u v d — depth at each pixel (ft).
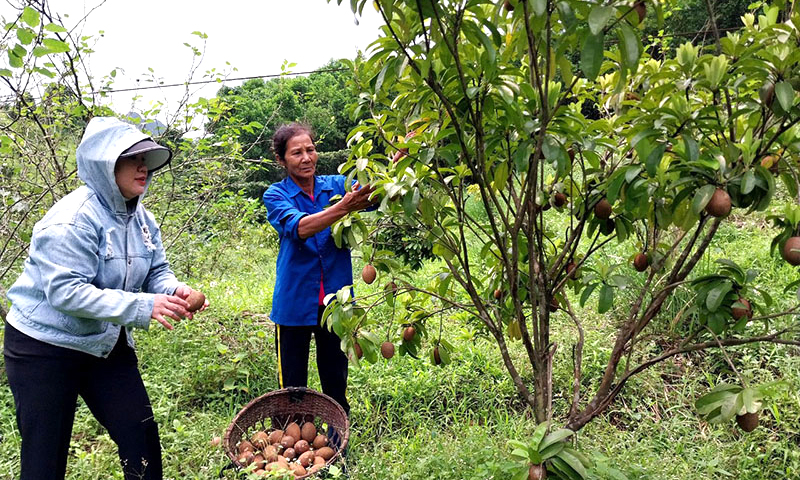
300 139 9.16
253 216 24.44
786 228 6.20
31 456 6.66
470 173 6.95
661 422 10.19
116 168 6.94
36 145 13.71
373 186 7.50
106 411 7.18
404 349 8.70
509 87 5.68
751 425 5.77
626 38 4.47
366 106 7.17
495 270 8.75
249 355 13.12
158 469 7.46
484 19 5.21
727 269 7.06
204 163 17.28
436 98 6.48
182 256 18.33
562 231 19.47
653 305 7.13
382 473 8.81
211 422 10.68
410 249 14.65
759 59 5.47
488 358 12.72
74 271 6.44
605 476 7.71
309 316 9.19
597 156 6.54
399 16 5.21
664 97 6.80
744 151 5.36
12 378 6.76
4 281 14.79
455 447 9.46
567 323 13.99
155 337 13.93
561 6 4.66
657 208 6.40
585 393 11.30
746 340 6.51
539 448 5.84
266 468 8.09
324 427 9.89
